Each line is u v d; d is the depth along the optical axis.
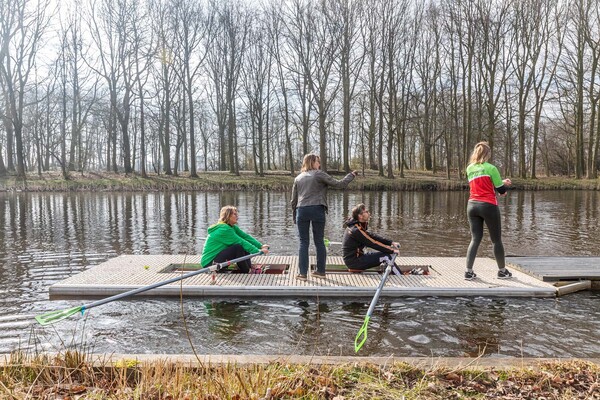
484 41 31.09
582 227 13.64
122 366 3.13
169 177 33.97
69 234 11.91
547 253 9.78
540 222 14.76
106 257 8.96
